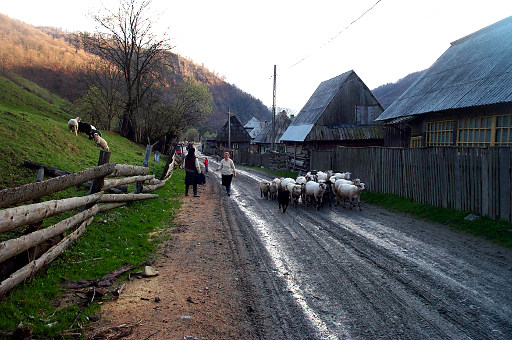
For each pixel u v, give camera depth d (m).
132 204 9.30
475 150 8.91
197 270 5.66
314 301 4.59
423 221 9.56
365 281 5.25
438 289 4.95
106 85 36.25
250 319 4.11
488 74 12.77
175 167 25.30
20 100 22.73
